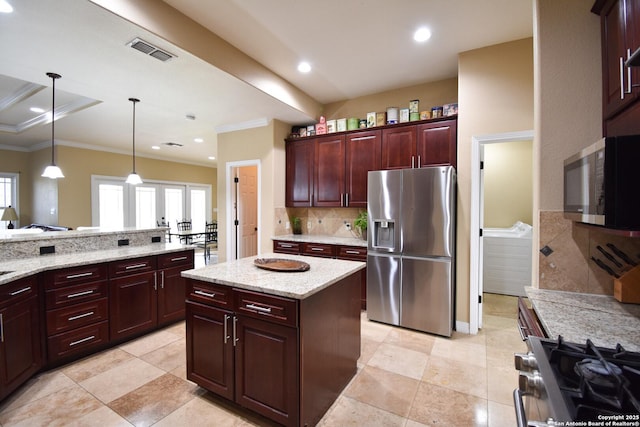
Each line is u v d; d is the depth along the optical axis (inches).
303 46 110.3
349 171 151.3
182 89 122.0
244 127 174.4
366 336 114.1
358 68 128.4
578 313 52.4
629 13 48.5
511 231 173.2
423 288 116.8
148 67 102.1
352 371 86.7
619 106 52.2
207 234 289.1
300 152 167.3
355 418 70.0
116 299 103.1
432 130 127.7
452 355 99.6
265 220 167.9
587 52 63.3
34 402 74.6
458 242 117.8
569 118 64.7
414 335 115.3
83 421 68.2
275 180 165.6
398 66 126.7
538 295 62.4
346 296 82.4
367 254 129.0
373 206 127.0
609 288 61.9
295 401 62.3
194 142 238.5
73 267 92.4
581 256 63.7
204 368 75.7
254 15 92.0
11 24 77.4
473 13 92.3
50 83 116.0
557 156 65.5
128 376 86.4
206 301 74.7
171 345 105.8
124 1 75.0
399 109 149.7
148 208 300.0
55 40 85.4
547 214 66.3
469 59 114.2
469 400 76.4
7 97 159.9
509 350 103.1
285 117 162.7
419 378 86.3
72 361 94.3
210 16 92.0
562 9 65.1
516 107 107.5
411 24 97.8
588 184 48.9
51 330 87.8
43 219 248.1
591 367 32.0
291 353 62.5
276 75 133.2
